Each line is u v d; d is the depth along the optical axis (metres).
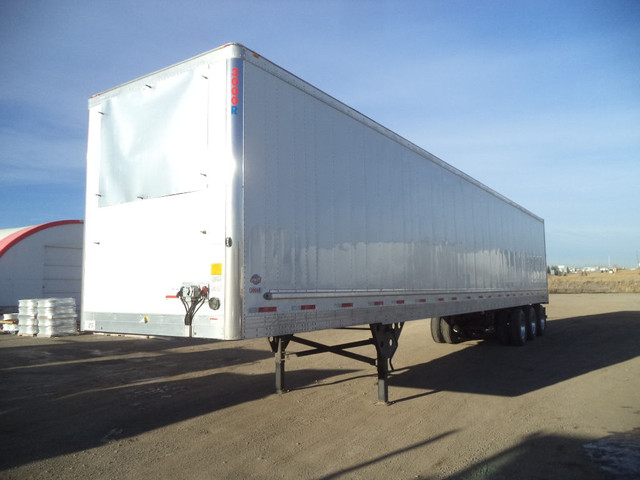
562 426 6.15
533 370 10.07
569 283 63.16
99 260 6.25
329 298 6.31
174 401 7.34
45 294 20.61
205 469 4.69
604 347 13.38
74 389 8.14
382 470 4.69
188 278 5.33
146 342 14.43
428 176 9.28
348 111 6.99
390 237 7.82
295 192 5.88
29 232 20.08
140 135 5.92
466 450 5.26
